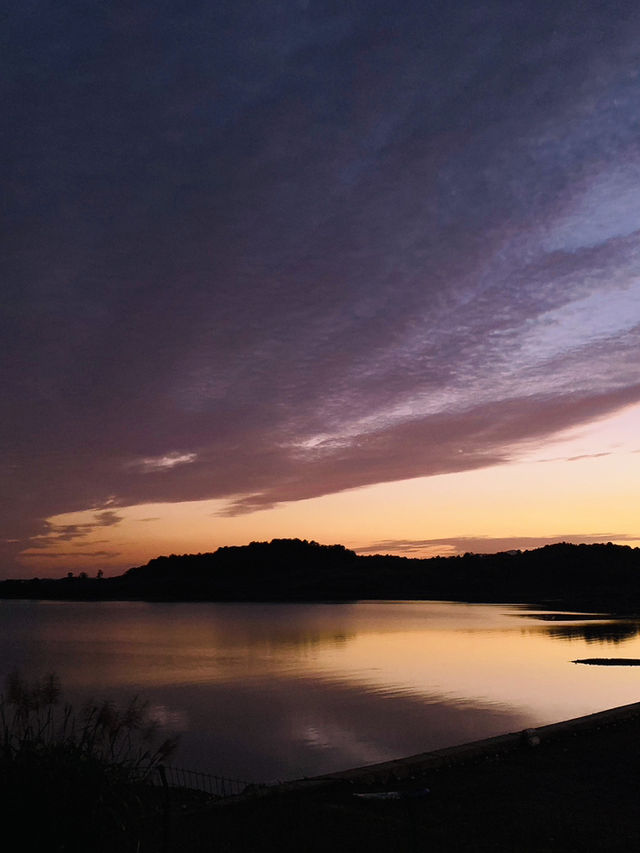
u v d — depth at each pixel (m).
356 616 93.06
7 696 4.61
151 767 5.04
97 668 35.53
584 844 5.57
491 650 40.81
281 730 17.78
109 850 4.24
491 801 6.73
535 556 172.00
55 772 4.23
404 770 7.77
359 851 5.46
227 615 103.69
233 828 5.94
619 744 8.89
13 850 4.02
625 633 53.22
